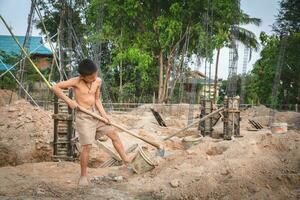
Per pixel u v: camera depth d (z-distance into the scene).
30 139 9.17
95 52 21.09
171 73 27.75
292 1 26.89
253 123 15.46
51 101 17.05
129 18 25.38
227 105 10.95
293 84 30.30
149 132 12.70
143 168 5.80
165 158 6.25
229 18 23.33
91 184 5.40
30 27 14.51
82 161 5.45
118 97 29.12
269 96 31.81
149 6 25.28
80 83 5.58
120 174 5.88
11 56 25.16
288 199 4.61
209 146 6.77
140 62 24.27
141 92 31.36
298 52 27.41
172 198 4.84
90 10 23.64
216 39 23.50
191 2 24.14
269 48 30.11
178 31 24.56
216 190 4.89
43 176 5.74
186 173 5.35
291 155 5.67
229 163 5.41
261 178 5.13
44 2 25.11
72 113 7.05
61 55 15.21
